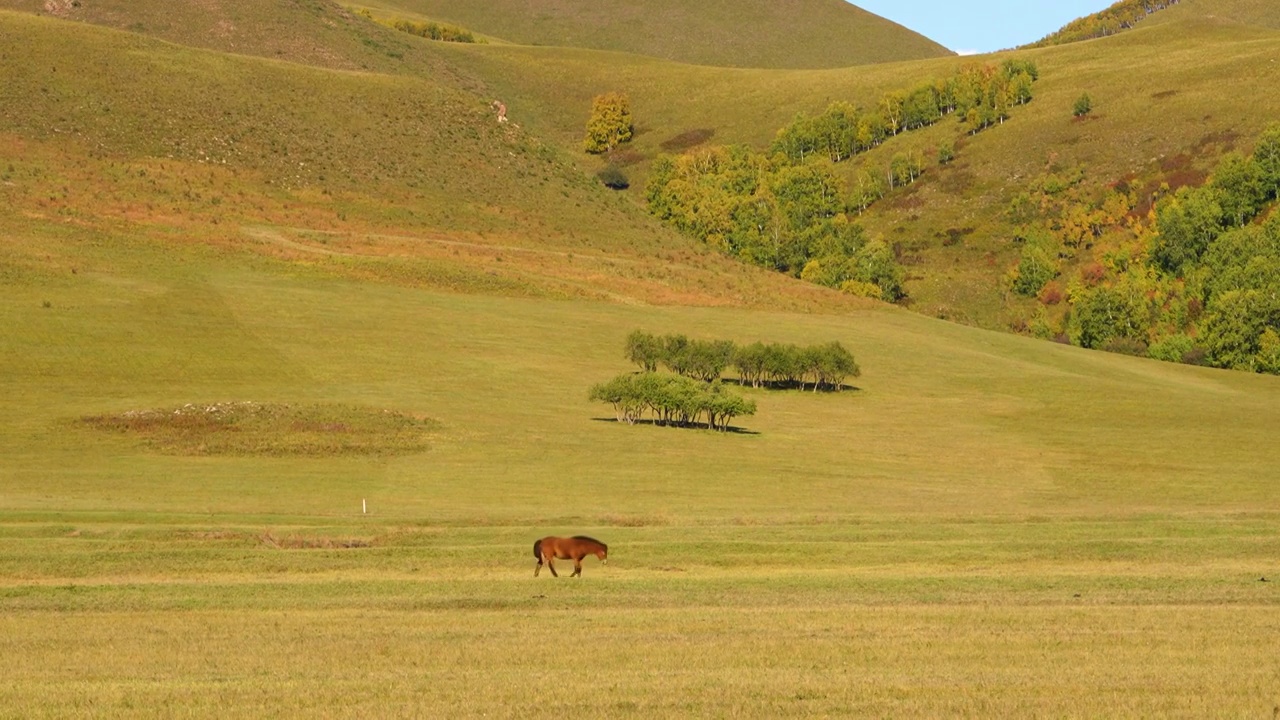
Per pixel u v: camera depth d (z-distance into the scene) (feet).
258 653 61.82
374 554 98.43
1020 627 68.74
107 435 186.29
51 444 179.01
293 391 228.63
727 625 69.10
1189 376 322.96
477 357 270.87
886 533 113.29
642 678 55.83
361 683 54.85
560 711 49.83
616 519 124.47
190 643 64.49
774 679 55.57
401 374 250.37
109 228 329.31
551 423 215.10
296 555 97.55
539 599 78.43
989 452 206.49
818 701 51.47
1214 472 187.52
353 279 326.65
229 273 315.78
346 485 155.33
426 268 342.44
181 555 97.40
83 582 88.22
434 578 88.74
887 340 330.54
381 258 345.72
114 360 239.71
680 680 55.36
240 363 247.29
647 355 266.98
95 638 66.08
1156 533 114.01
